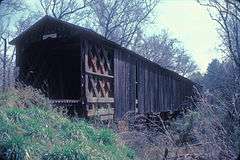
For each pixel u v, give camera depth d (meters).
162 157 10.88
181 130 14.27
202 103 10.26
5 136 7.95
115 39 42.12
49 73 16.83
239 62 11.13
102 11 40.75
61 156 7.81
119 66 16.77
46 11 37.81
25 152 7.58
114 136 10.75
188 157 10.27
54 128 9.76
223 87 11.37
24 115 9.34
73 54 17.58
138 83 19.14
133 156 10.59
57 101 12.16
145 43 50.31
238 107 9.70
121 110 16.70
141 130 15.78
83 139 9.34
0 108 9.33
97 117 13.73
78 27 14.09
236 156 8.81
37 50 16.25
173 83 26.05
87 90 13.80
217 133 9.39
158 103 22.20
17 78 15.17
